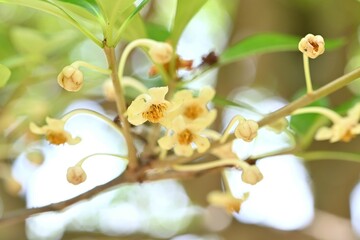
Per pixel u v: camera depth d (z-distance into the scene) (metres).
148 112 0.38
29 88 0.63
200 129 0.40
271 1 0.85
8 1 0.39
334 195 0.84
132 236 0.82
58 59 0.61
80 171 0.40
